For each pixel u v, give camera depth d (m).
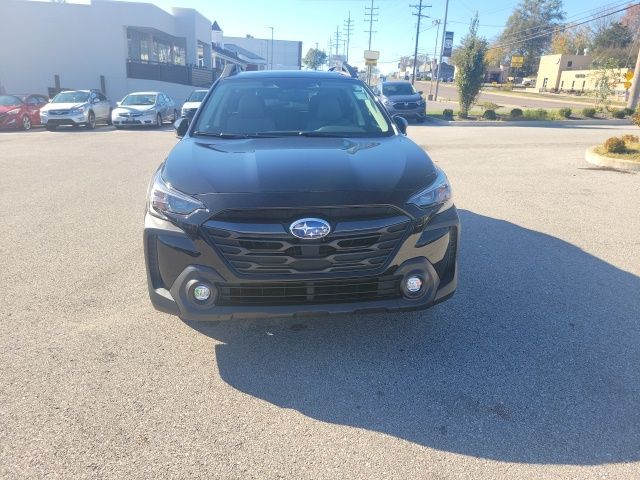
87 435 2.69
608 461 2.54
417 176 3.36
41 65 31.69
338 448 2.63
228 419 2.84
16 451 2.56
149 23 31.97
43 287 4.50
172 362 3.38
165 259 3.13
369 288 3.14
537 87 81.00
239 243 2.99
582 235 6.05
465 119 25.41
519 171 10.34
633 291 4.48
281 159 3.46
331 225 2.98
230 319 3.09
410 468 2.49
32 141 15.88
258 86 4.92
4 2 30.48
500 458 2.56
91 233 6.07
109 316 3.99
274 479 2.42
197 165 3.41
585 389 3.11
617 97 51.78
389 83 25.62
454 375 3.25
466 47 25.72
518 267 5.01
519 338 3.68
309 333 3.76
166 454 2.57
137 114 21.00
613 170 10.45
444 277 3.37
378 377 3.23
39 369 3.27
